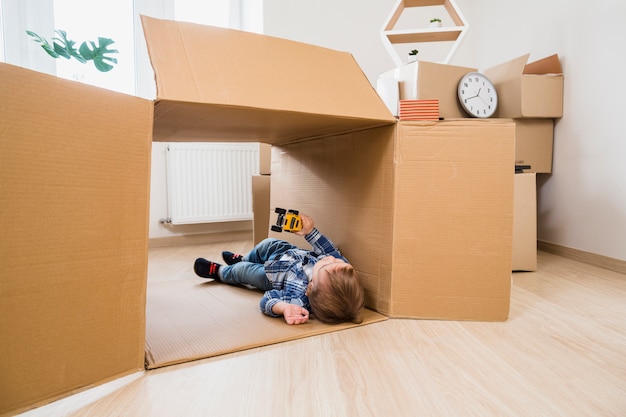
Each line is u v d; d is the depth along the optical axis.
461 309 1.06
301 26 2.45
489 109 1.71
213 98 0.81
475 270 1.05
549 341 0.92
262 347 0.89
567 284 1.44
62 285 0.62
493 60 2.48
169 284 1.43
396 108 1.58
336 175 1.29
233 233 2.63
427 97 1.60
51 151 0.60
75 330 0.65
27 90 0.57
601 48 1.71
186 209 2.39
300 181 1.49
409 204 1.05
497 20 2.43
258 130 1.19
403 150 1.04
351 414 0.63
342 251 1.26
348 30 2.55
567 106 1.90
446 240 1.05
